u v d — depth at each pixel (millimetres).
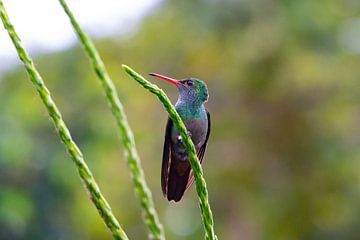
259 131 19219
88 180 2090
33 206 17562
